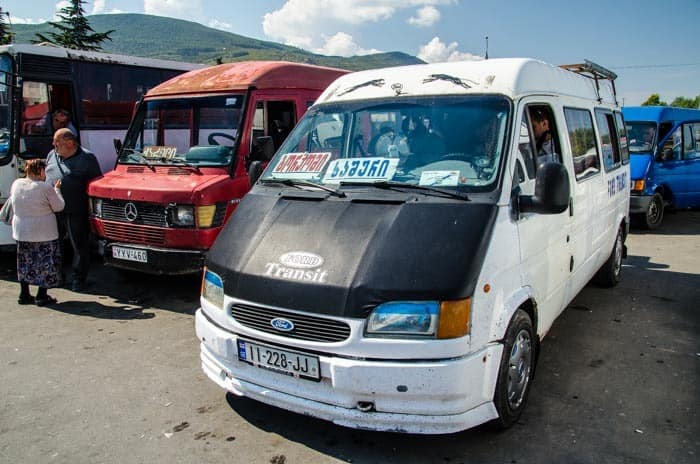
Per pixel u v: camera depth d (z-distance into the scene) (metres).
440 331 3.18
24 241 6.57
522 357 3.92
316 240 3.65
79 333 5.86
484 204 3.60
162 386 4.62
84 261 7.38
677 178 11.90
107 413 4.20
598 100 6.38
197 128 7.19
